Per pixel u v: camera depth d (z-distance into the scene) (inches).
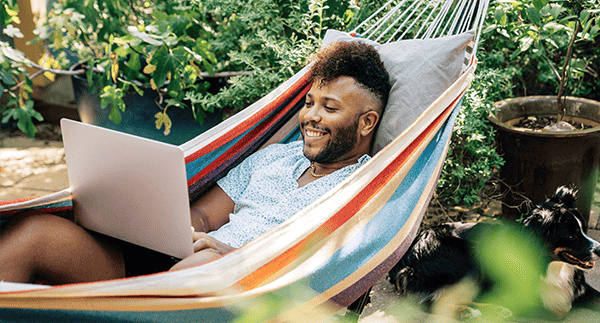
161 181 68.9
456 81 92.5
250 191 89.5
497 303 107.5
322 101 88.6
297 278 69.8
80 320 61.8
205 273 63.9
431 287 110.7
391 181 81.4
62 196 78.1
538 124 133.1
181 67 145.1
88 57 173.5
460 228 112.7
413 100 92.6
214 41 158.4
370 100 89.3
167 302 61.7
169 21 148.4
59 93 197.0
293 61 136.3
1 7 150.1
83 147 73.6
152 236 74.3
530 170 123.7
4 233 74.9
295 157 94.1
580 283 106.2
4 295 58.9
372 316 108.3
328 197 73.8
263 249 67.7
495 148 127.7
